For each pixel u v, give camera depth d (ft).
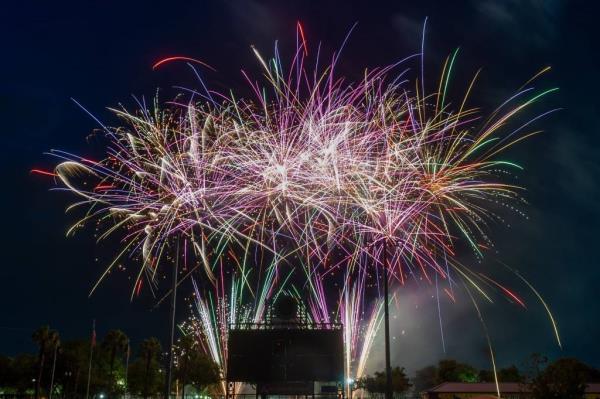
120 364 355.15
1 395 345.51
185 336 335.88
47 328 284.41
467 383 294.46
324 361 142.41
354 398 367.04
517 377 372.99
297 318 147.23
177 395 366.02
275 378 141.79
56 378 343.05
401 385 367.25
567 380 212.43
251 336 144.36
